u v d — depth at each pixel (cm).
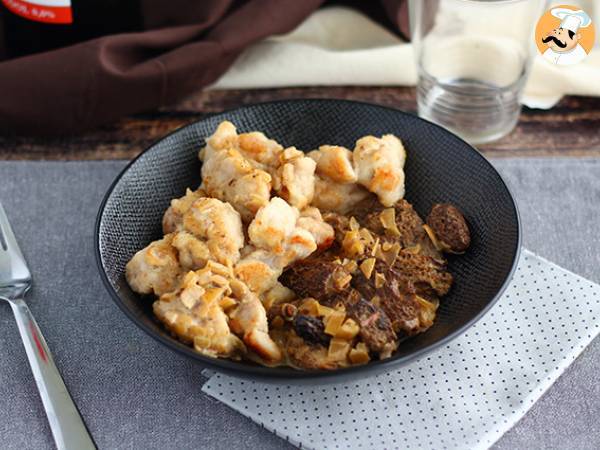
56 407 34
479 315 33
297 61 54
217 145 41
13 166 47
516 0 47
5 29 52
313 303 36
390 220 40
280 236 37
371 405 35
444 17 48
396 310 36
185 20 54
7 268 41
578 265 42
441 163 42
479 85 49
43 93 49
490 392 35
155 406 35
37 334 37
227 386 35
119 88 50
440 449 33
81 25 51
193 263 36
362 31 57
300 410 35
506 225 38
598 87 52
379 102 54
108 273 36
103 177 47
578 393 36
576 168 47
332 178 41
